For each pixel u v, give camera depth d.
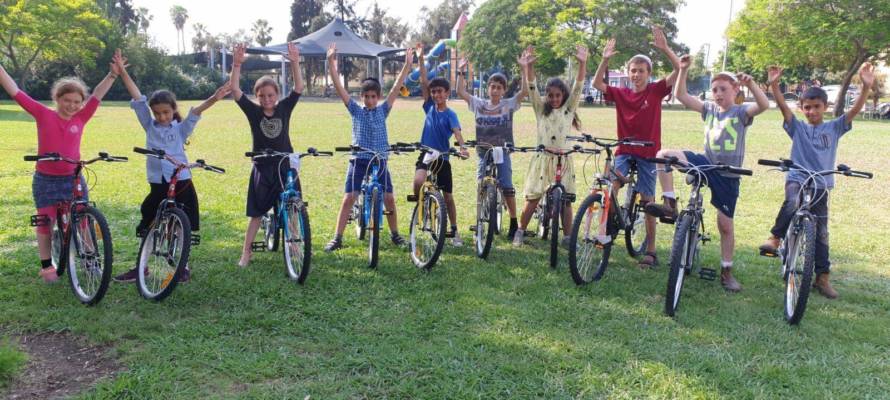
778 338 4.10
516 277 5.24
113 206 7.48
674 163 4.70
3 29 35.84
